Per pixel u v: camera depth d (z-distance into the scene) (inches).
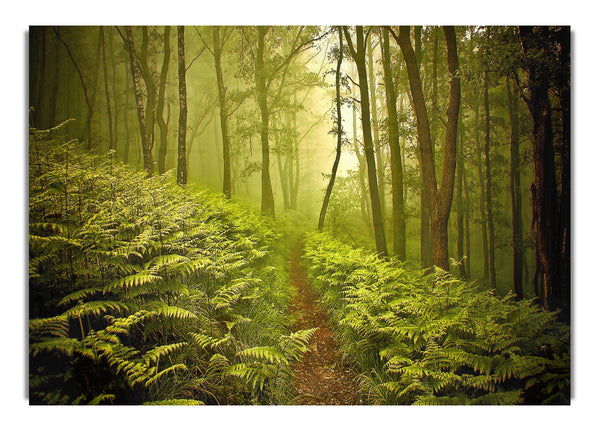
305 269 345.1
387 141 361.4
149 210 168.4
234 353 129.6
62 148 184.2
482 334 123.4
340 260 239.9
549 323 136.7
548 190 195.2
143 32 369.1
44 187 137.7
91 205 145.2
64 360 96.6
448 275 178.5
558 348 128.5
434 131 313.7
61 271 114.8
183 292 120.0
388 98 356.8
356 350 152.6
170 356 111.3
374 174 348.5
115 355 95.7
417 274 249.6
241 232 283.1
